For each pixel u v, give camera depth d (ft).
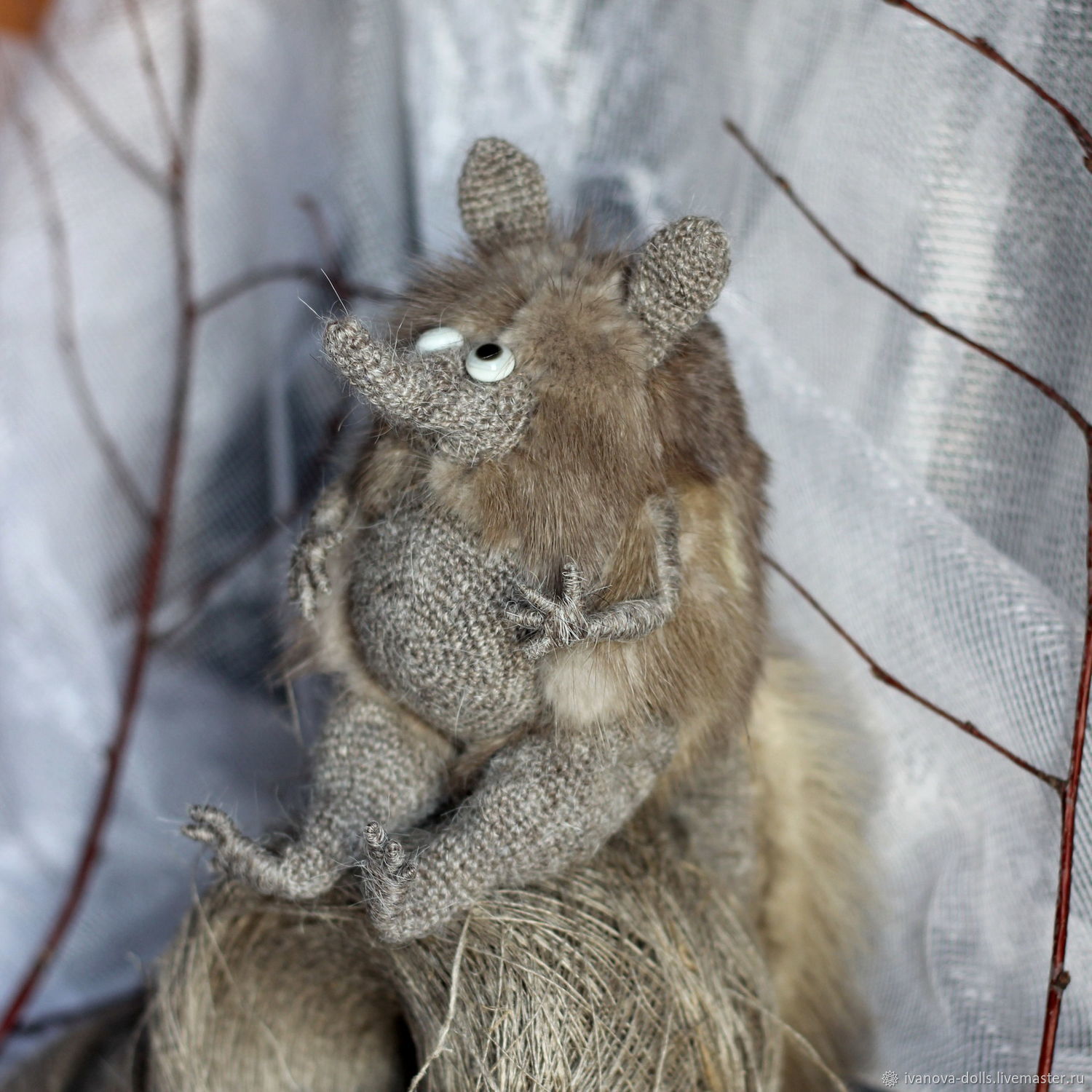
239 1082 4.16
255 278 4.67
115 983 4.68
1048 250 4.16
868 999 4.34
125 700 4.62
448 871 3.95
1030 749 4.18
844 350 4.33
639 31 4.39
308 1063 4.23
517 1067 3.99
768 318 4.36
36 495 4.69
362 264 4.63
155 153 4.66
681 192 4.40
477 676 3.97
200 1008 4.12
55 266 4.67
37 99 4.69
